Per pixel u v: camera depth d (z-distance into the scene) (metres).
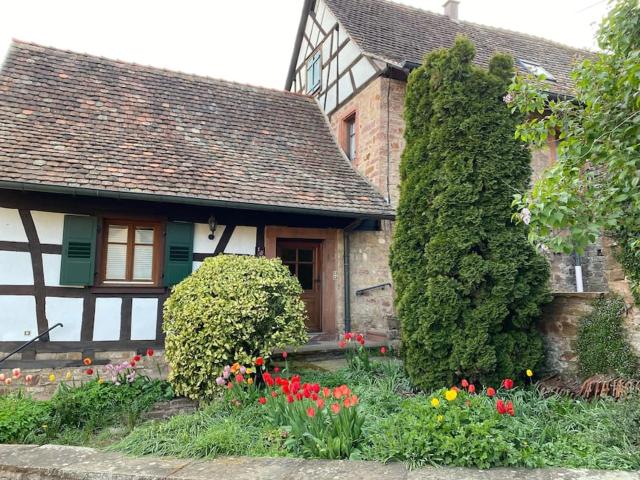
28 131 6.43
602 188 3.19
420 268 5.04
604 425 3.25
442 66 4.98
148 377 5.80
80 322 6.13
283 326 5.26
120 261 6.54
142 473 3.02
